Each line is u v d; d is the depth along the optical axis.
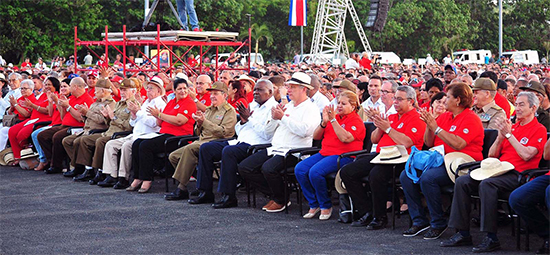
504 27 70.56
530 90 8.16
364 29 61.38
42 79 15.69
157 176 10.98
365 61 20.75
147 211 8.38
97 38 46.47
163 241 6.84
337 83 9.84
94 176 10.73
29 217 8.05
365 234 7.09
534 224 6.25
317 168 7.75
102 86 11.04
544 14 70.06
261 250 6.43
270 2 60.91
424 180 6.82
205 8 47.34
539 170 6.35
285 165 8.08
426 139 7.26
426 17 63.09
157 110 9.55
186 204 8.84
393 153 7.19
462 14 65.44
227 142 9.00
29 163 11.93
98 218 7.99
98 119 10.93
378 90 9.45
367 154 7.59
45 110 12.20
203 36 14.88
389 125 7.29
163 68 15.15
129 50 42.03
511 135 6.50
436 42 63.59
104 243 6.79
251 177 8.45
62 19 43.81
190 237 7.01
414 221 7.04
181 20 15.14
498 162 6.43
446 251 6.34
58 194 9.55
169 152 9.68
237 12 51.31
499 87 9.60
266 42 60.78
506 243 6.62
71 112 11.30
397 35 61.16
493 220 6.27
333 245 6.60
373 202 7.32
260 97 8.89
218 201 8.64
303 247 6.52
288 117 8.20
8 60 43.44
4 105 13.60
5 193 9.65
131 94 10.59
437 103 8.02
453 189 6.76
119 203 8.88
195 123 9.85
